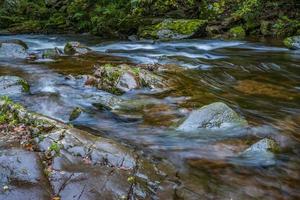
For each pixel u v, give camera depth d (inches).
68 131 189.8
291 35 576.7
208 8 636.1
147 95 297.0
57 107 279.9
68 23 754.8
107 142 186.4
